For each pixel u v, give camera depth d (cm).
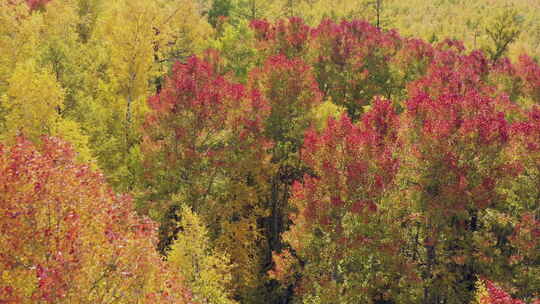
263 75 3100
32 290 1079
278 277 2459
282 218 3378
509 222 2264
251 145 2695
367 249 2084
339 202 2000
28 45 3002
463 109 2238
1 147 1229
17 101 2342
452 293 2158
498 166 2070
